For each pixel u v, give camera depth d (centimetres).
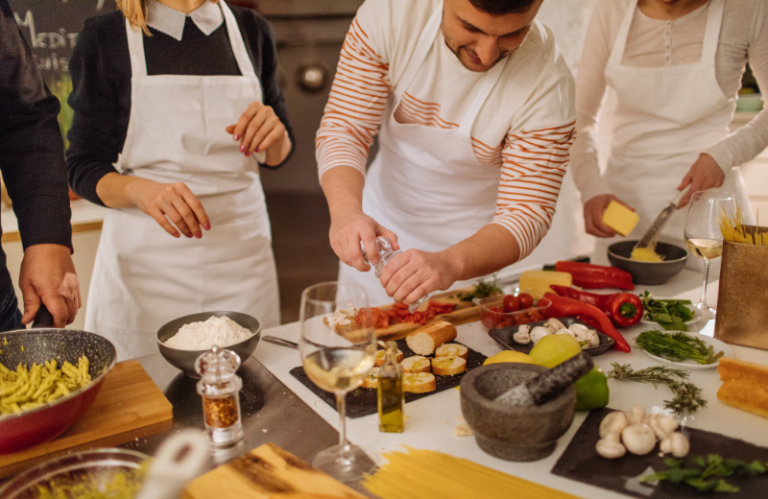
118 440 80
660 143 180
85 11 185
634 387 95
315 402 91
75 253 201
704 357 101
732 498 66
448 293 139
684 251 158
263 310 174
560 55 132
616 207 161
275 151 166
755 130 163
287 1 256
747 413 87
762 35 160
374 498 67
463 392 76
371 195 184
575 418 86
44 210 114
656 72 171
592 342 107
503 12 88
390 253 112
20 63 111
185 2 143
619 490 69
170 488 60
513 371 81
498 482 70
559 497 67
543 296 127
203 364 77
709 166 158
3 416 67
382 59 135
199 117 149
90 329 165
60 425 73
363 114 141
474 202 164
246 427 83
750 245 106
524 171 129
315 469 69
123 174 154
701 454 75
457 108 136
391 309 125
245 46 157
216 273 160
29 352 91
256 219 170
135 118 145
